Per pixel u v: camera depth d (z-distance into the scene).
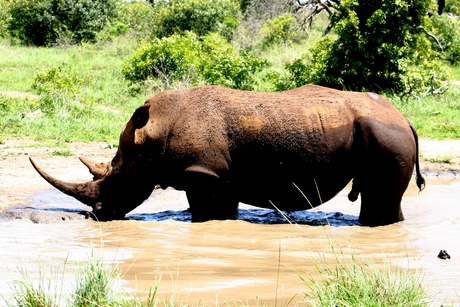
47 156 16.48
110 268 7.27
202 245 8.91
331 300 5.77
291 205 10.47
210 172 10.10
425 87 25.14
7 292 6.34
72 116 21.45
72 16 44.78
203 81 24.84
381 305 5.77
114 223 10.46
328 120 10.07
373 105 10.27
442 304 6.12
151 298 6.12
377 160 10.00
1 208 11.29
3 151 16.83
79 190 10.71
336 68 24.73
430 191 13.59
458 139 19.44
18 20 45.59
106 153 17.17
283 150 10.02
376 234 9.71
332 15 26.14
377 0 24.56
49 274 7.01
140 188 10.79
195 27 41.22
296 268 7.53
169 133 10.40
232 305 6.00
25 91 26.05
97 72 31.42
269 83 27.73
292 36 42.41
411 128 10.56
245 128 10.11
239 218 10.95
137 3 60.12
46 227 10.07
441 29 39.62
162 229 9.95
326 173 10.13
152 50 26.50
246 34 42.41
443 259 8.06
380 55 24.34
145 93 25.36
